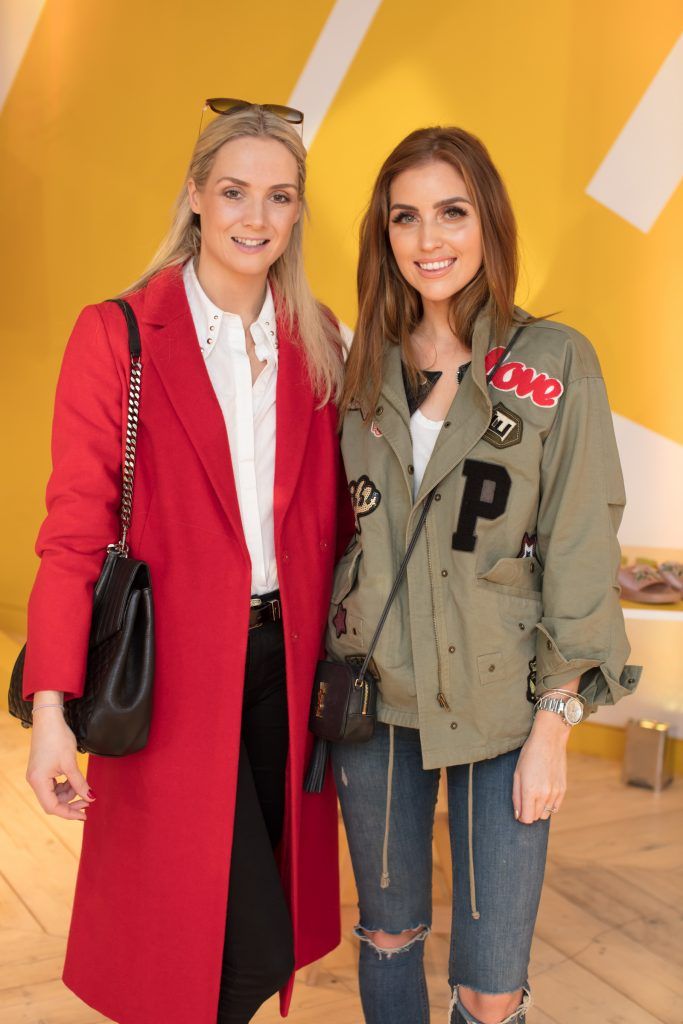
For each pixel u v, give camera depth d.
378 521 1.88
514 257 1.87
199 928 1.81
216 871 1.81
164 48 4.65
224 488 1.82
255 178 1.83
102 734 1.72
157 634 1.82
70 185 4.99
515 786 1.77
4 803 3.78
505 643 1.79
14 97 5.16
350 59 4.29
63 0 4.91
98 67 4.85
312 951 2.09
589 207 4.04
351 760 1.93
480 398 1.80
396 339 1.98
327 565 1.99
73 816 1.74
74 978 1.92
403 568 1.84
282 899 1.88
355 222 4.21
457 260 1.85
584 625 1.75
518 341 1.83
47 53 5.01
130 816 1.85
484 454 1.79
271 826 2.01
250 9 4.44
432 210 1.83
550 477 1.79
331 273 4.43
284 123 1.86
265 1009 2.54
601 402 1.80
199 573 1.82
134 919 1.84
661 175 3.94
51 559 1.76
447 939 2.82
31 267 5.15
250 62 4.47
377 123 4.28
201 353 1.86
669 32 3.87
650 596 3.13
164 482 1.82
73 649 1.73
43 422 5.14
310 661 1.94
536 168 4.08
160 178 4.73
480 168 1.84
